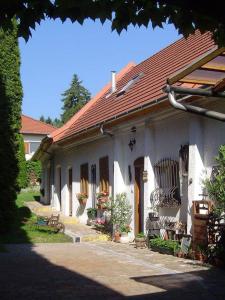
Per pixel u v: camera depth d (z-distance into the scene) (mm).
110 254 12820
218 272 9820
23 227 17875
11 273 10086
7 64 19219
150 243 13625
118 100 19312
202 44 16344
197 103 11742
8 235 16297
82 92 79625
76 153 22375
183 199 12727
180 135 13062
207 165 11867
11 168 16547
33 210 26328
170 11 4852
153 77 17656
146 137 14469
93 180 19766
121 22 4938
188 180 12211
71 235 16734
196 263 10859
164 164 13711
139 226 15625
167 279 9266
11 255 12648
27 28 4941
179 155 12938
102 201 17719
